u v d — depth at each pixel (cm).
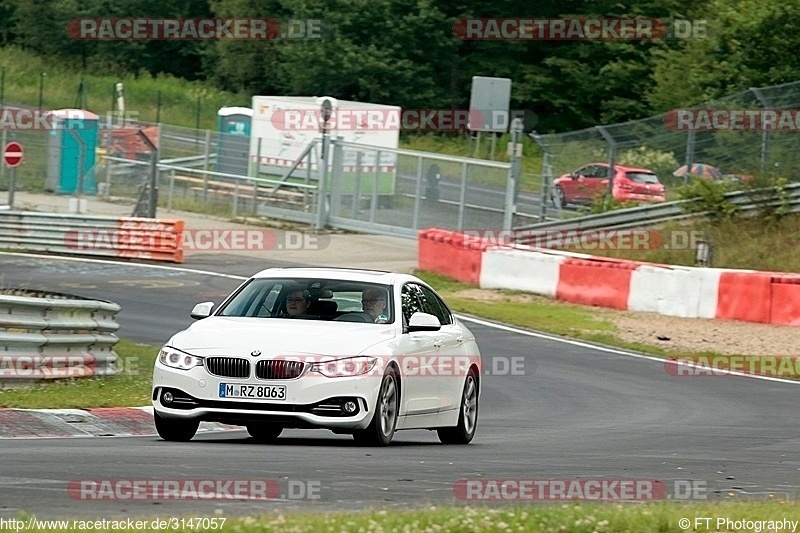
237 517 2519
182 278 10400
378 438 3962
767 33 16162
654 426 5253
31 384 5222
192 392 3866
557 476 3534
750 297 8956
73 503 2664
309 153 13575
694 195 11381
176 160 14888
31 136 15650
